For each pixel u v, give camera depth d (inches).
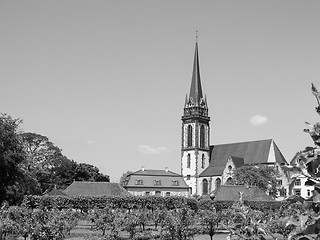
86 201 3292.3
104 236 1540.4
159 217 1910.7
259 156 6756.9
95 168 6230.3
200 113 7500.0
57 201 3174.2
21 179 2979.8
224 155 7327.8
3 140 2847.0
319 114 235.8
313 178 232.1
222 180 6811.0
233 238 385.7
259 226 355.9
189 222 1402.6
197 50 7859.3
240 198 445.1
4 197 2817.4
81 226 2363.4
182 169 7440.9
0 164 2800.2
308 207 228.5
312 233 221.3
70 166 5757.9
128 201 3307.1
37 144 5502.0
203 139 7465.6
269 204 3348.9
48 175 5526.6
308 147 234.7
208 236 1994.3
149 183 6402.6
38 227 1103.0
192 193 7249.0
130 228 1704.0
